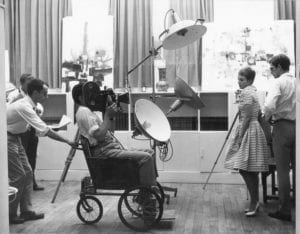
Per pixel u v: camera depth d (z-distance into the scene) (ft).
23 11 18.80
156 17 18.70
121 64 18.49
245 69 12.65
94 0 19.13
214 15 18.49
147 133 12.21
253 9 18.38
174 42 14.10
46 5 18.74
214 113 18.90
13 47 19.08
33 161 16.12
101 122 12.22
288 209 12.18
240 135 12.52
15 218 12.14
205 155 17.52
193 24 13.24
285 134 11.87
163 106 18.93
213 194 15.64
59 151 18.13
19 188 11.92
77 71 18.38
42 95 12.41
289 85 11.80
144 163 11.32
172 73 18.34
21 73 18.98
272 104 11.67
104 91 12.07
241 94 12.53
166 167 17.71
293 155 12.21
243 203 14.29
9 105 11.73
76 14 19.21
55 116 19.56
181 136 17.62
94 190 11.85
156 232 11.31
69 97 17.92
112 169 11.33
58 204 14.25
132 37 18.35
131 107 18.38
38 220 12.46
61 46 18.78
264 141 12.39
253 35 17.71
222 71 17.78
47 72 18.95
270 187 16.80
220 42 17.84
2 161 7.55
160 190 12.64
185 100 14.94
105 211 13.29
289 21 17.58
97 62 18.31
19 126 11.75
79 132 12.10
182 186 17.04
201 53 18.04
